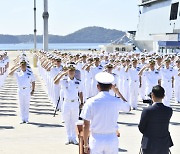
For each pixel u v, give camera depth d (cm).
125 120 1453
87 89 1753
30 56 6850
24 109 1380
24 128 1286
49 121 1409
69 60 1911
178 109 1741
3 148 1034
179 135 1212
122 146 1068
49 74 1905
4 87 2608
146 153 655
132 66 1750
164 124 654
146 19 7112
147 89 1622
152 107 655
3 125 1330
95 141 632
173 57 2344
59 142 1105
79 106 1097
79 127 717
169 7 6003
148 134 656
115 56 2508
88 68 1706
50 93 1903
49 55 2258
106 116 631
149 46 6606
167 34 5244
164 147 655
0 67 2648
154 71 1627
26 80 1358
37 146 1058
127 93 1766
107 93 644
